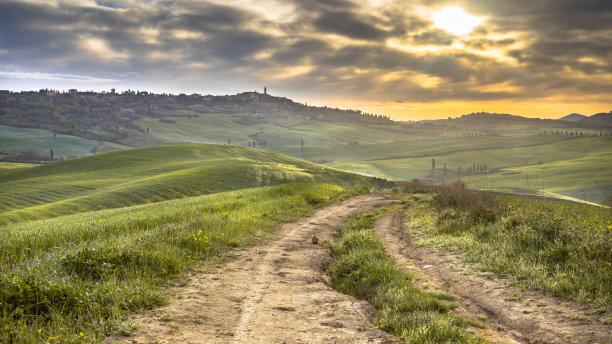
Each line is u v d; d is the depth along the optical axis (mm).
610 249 9148
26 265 8273
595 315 6551
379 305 7680
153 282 7988
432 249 13188
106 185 80375
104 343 5086
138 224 15820
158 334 5488
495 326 6867
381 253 12219
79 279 7395
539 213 14430
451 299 8219
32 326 5297
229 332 5766
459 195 22344
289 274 9656
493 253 11109
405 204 28844
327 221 20031
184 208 22766
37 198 72562
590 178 191750
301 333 5812
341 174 101812
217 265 10180
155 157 110875
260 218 18016
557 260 9789
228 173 84875
